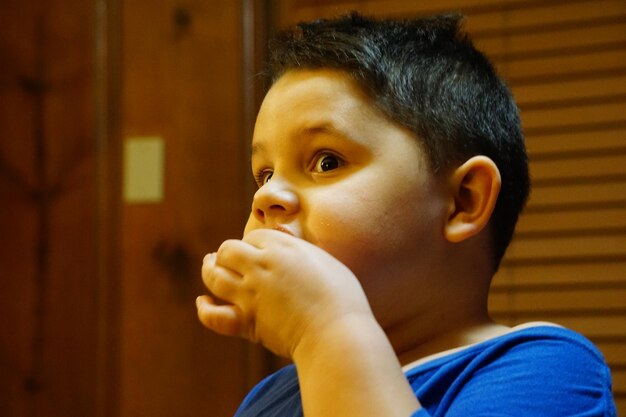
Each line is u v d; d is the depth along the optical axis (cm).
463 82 99
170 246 188
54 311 194
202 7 191
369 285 87
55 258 195
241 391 182
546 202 171
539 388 79
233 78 188
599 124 169
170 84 191
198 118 189
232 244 82
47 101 198
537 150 172
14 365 194
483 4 176
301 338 76
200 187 188
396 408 72
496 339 86
